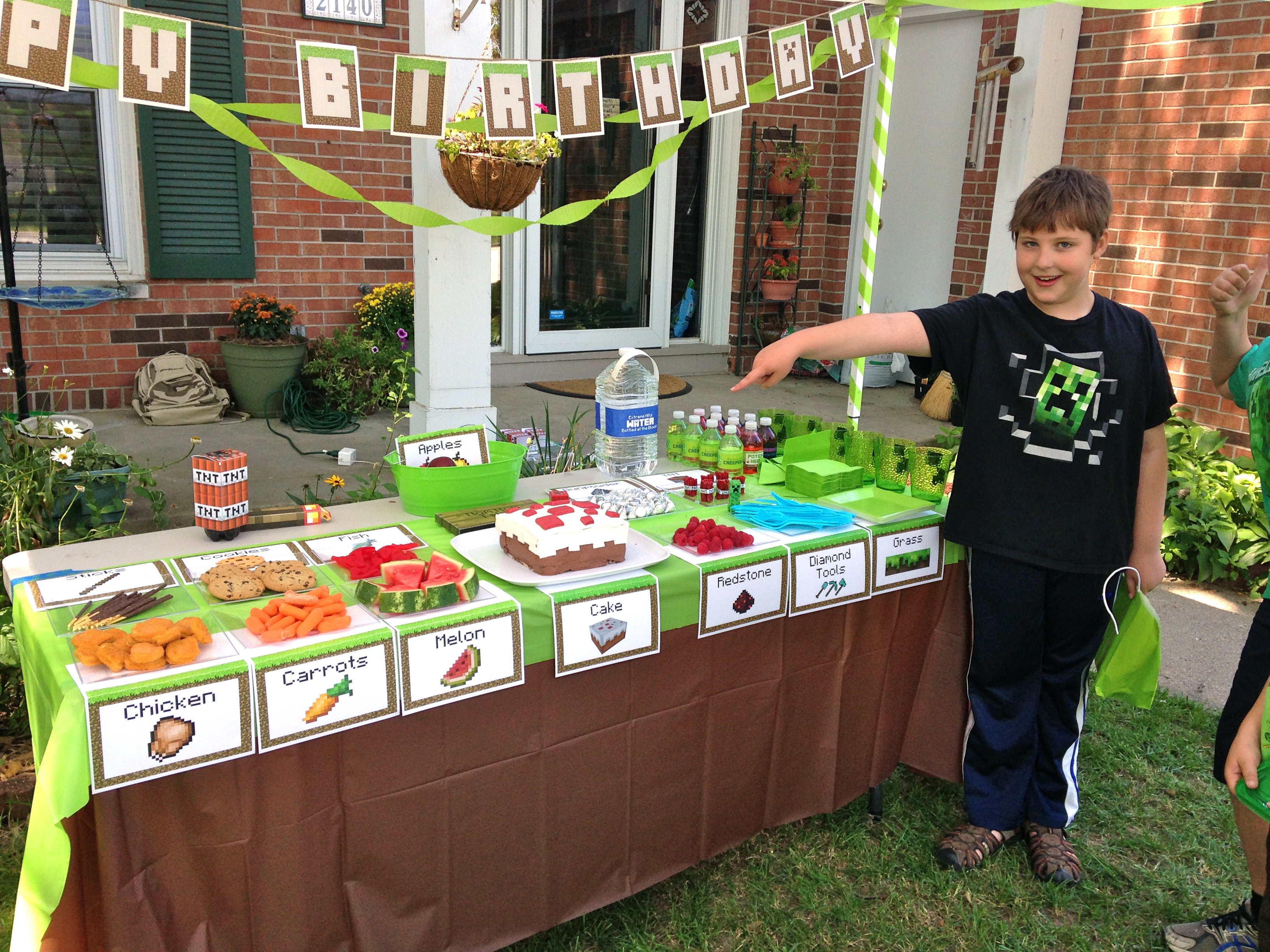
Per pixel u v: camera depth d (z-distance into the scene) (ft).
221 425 18.10
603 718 6.50
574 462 12.82
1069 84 17.97
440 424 13.28
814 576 7.23
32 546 10.36
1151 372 6.96
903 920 7.47
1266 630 6.26
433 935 6.12
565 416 18.99
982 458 7.26
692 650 6.82
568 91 6.77
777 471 8.87
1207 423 17.07
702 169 23.65
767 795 7.73
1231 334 6.70
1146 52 17.08
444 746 5.84
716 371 24.43
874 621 7.93
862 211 24.06
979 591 7.52
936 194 22.61
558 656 6.08
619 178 22.57
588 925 7.22
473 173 10.19
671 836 7.18
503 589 6.13
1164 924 7.54
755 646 7.20
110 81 6.66
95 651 4.90
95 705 4.61
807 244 24.77
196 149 18.10
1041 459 7.04
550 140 10.39
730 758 7.34
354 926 5.79
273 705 5.09
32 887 4.57
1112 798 9.12
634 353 8.82
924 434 19.29
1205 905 7.73
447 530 7.26
